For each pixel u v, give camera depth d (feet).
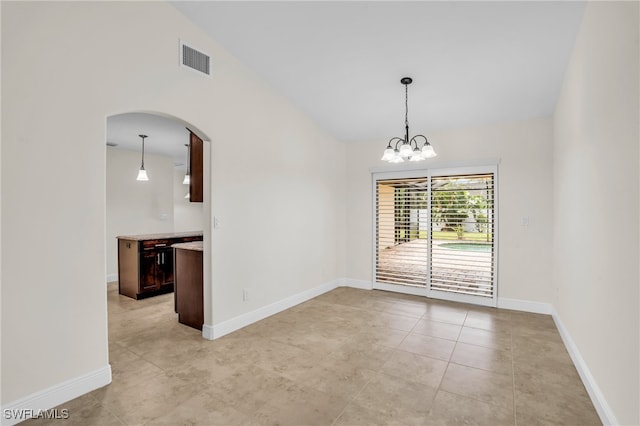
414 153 10.35
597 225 7.16
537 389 7.66
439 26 8.91
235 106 11.41
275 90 13.19
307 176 15.23
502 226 13.99
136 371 8.51
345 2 8.48
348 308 14.05
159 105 9.05
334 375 8.33
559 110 11.55
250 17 9.49
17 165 6.50
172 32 9.41
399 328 11.66
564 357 9.34
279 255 13.58
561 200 11.28
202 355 9.47
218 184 10.81
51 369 6.97
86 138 7.54
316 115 14.99
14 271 6.50
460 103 12.76
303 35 9.98
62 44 7.13
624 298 5.62
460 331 11.35
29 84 6.65
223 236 11.02
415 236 16.17
